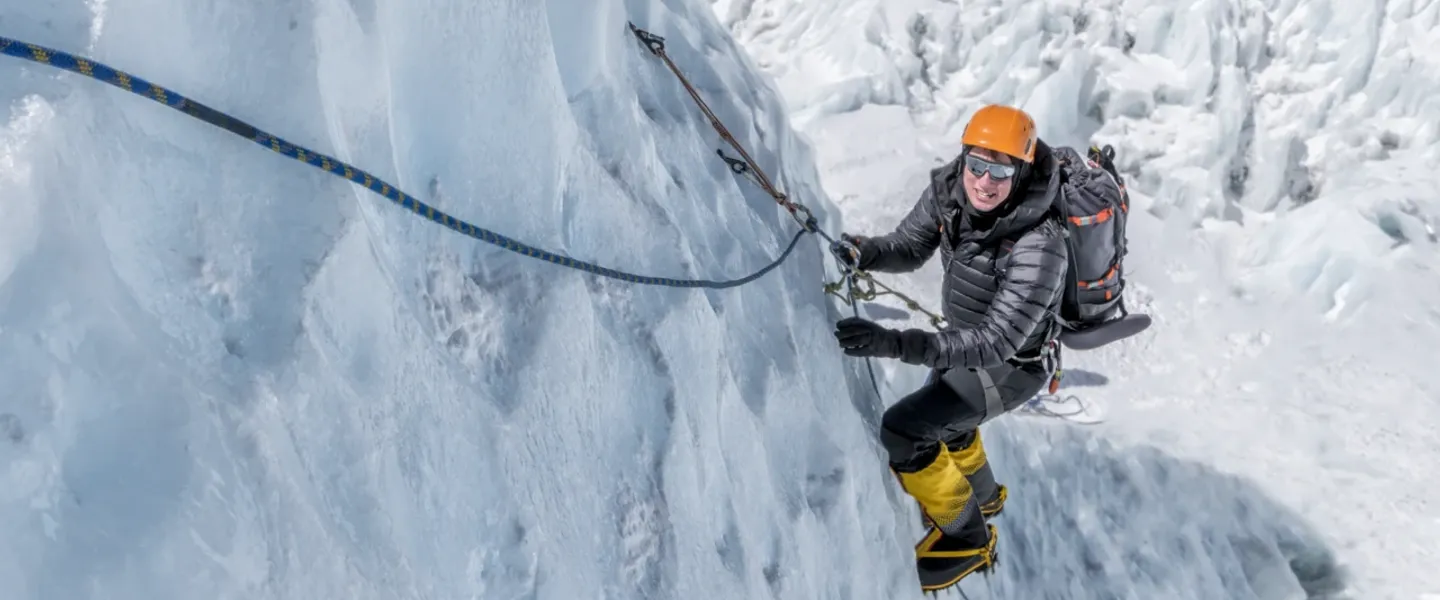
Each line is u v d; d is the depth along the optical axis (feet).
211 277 4.74
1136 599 12.55
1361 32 20.29
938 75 21.39
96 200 4.33
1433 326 16.47
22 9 4.32
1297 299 17.51
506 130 6.97
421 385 5.58
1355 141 19.74
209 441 4.21
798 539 8.80
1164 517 13.61
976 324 9.75
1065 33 20.99
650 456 7.20
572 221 7.65
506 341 6.46
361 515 4.92
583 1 8.18
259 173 5.06
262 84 5.15
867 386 11.69
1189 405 15.58
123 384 4.07
